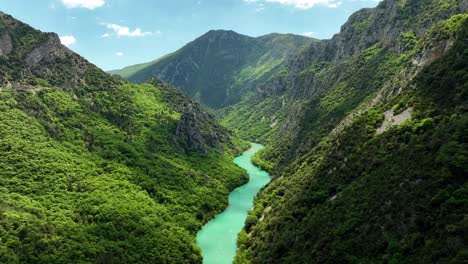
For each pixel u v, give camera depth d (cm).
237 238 14350
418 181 8694
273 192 15738
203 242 14325
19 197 12331
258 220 14738
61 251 10525
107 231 12200
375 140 11475
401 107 11750
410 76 13025
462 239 6844
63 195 13412
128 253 11588
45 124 16175
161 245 12606
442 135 9281
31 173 13600
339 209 10206
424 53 13188
